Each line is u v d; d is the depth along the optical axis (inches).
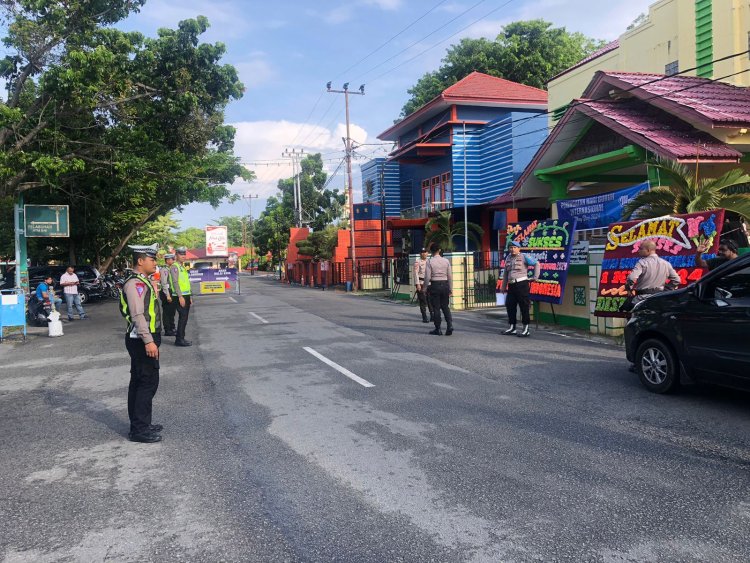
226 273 1118.4
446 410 243.9
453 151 1151.6
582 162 614.5
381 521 146.0
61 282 736.3
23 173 636.7
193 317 679.1
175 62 695.7
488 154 1128.8
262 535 140.7
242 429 226.4
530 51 1489.9
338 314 668.1
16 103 652.1
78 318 754.8
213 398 277.4
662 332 257.6
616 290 420.2
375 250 1435.8
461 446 199.0
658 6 737.0
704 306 240.4
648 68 759.7
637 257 408.5
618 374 304.0
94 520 151.1
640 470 174.1
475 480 169.6
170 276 450.3
